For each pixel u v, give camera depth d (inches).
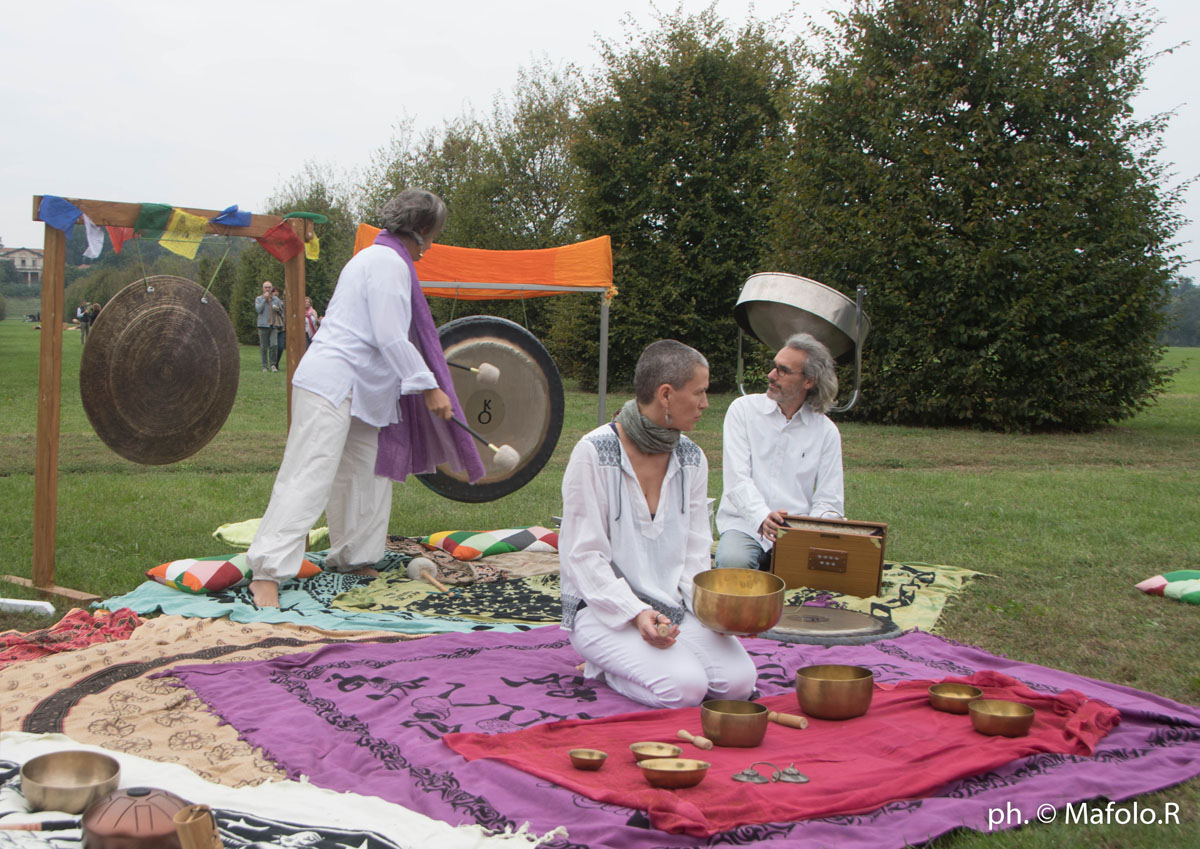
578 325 783.7
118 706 115.2
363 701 119.0
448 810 89.0
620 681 123.7
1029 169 525.0
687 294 768.3
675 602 124.8
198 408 203.5
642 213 756.6
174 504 269.9
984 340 556.4
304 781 94.2
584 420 541.0
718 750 103.7
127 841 69.2
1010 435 544.7
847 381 594.9
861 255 565.0
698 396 120.0
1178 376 1346.0
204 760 101.0
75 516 247.4
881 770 98.5
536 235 1032.2
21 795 82.0
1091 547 239.6
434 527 256.8
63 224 172.2
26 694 119.3
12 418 467.8
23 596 175.9
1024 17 565.0
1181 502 311.9
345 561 194.2
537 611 171.8
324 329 179.3
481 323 226.2
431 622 163.2
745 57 762.8
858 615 166.9
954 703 116.6
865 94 569.0
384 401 183.5
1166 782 101.5
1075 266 540.7
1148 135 558.3
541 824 86.1
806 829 86.0
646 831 83.4
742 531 182.7
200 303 201.5
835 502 184.4
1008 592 193.2
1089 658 154.4
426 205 180.1
